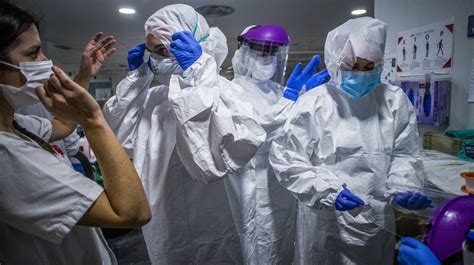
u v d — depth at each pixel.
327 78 1.32
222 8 2.79
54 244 0.65
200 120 0.89
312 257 1.24
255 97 1.35
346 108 1.15
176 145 1.02
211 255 1.19
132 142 1.22
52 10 2.65
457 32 1.41
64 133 1.00
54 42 3.59
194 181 1.13
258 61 1.33
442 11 1.49
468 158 1.29
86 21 2.98
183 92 0.89
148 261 2.21
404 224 0.84
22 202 0.53
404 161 1.16
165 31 1.02
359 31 1.04
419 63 1.64
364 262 1.13
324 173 1.06
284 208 1.29
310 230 1.22
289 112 1.18
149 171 1.11
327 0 2.64
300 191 1.06
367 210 1.04
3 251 0.59
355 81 1.07
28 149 0.55
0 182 0.51
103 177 0.57
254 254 1.17
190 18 1.02
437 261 0.58
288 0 2.63
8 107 0.62
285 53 1.37
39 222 0.54
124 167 0.57
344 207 0.99
